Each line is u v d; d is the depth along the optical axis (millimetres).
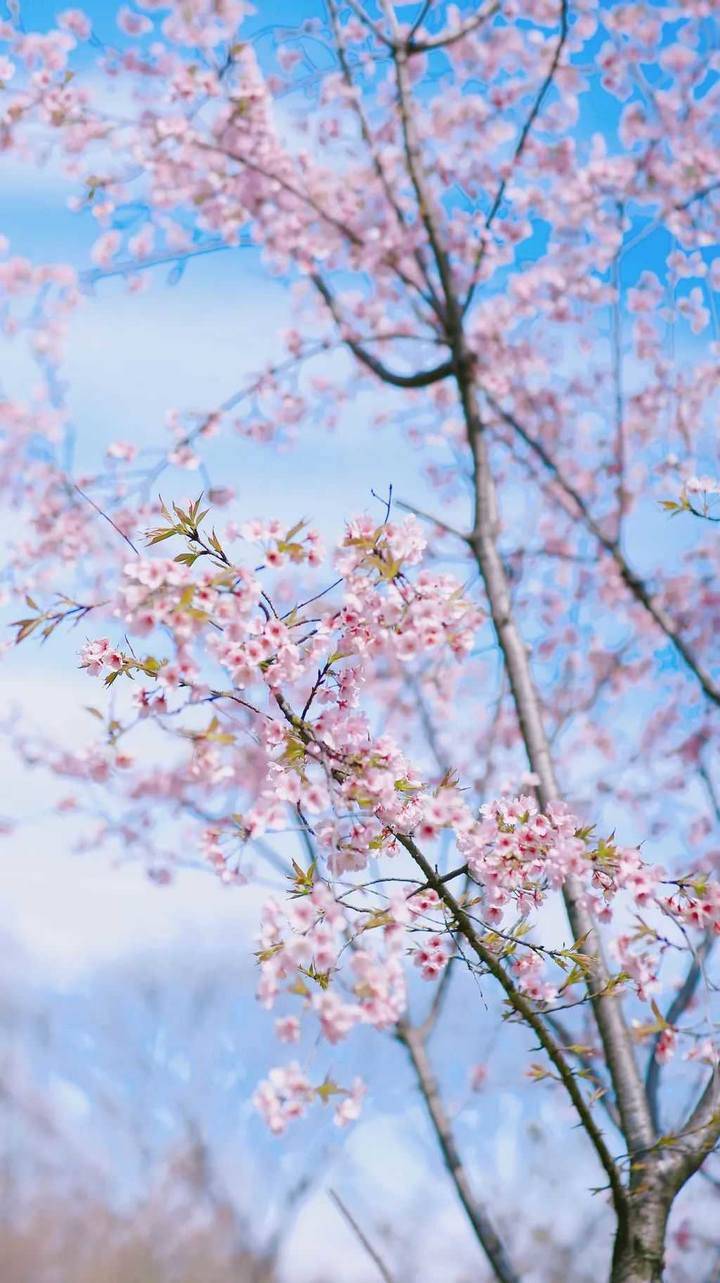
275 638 2461
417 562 2588
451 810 2527
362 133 5371
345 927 2156
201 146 5289
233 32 5316
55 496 5539
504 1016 2588
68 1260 12250
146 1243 10852
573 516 6781
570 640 7039
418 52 5113
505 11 5598
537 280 6055
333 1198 3221
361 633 2564
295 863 2334
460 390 4781
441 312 4969
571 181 5949
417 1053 4340
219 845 2410
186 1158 10852
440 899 2568
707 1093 2877
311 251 5633
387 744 2535
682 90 5902
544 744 3900
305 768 2535
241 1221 9625
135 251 5777
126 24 5445
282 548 2486
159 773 6180
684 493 3334
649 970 2605
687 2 5695
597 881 2641
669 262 6094
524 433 5609
